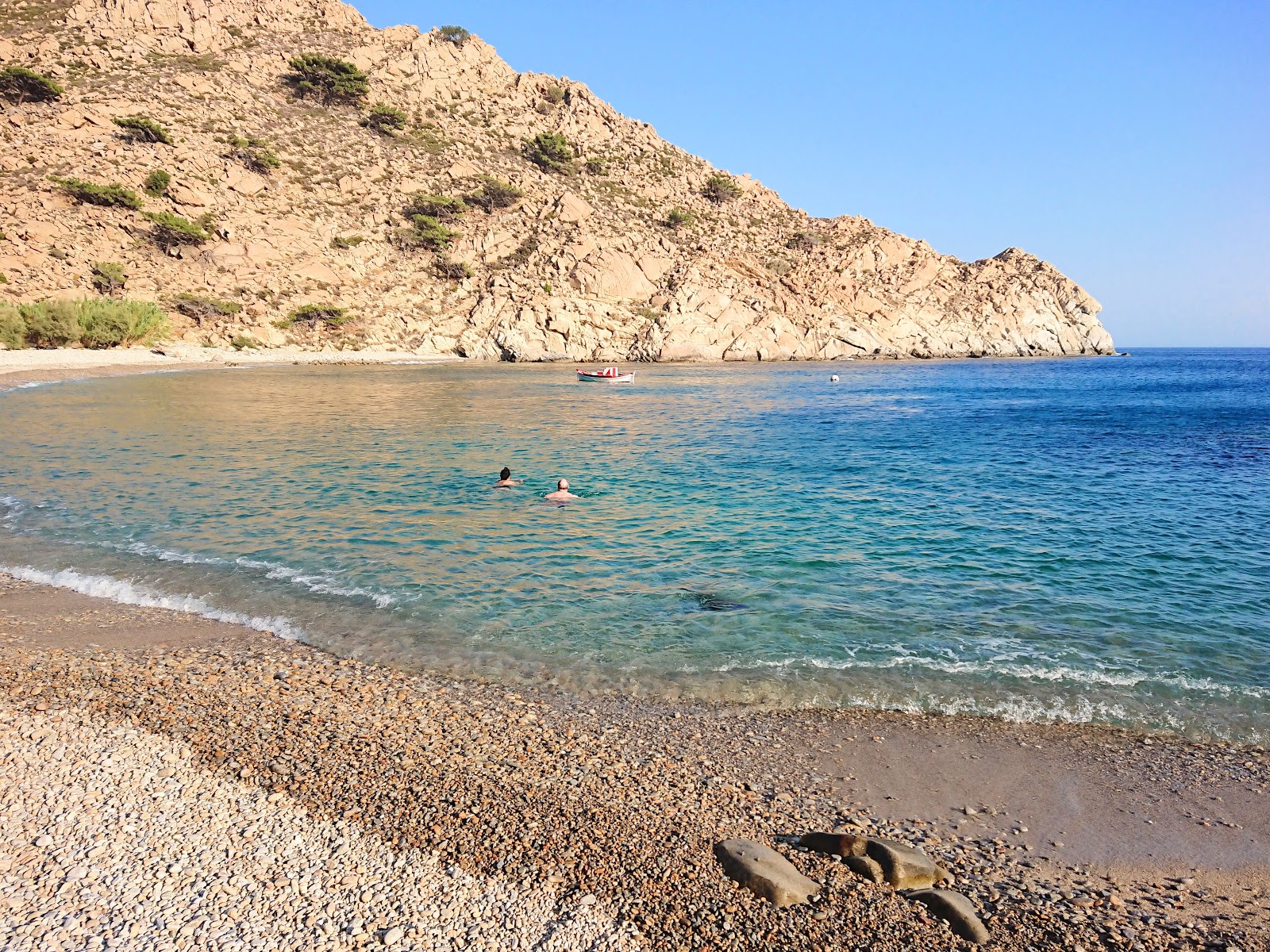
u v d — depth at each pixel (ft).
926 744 26.99
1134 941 16.85
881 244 445.78
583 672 33.01
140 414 132.67
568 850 19.43
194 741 25.23
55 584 44.39
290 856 18.75
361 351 327.67
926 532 59.16
